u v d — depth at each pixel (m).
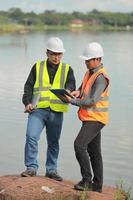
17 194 8.05
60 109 8.90
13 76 31.52
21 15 176.75
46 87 8.86
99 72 8.20
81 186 8.35
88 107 8.25
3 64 40.56
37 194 8.07
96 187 8.55
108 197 8.34
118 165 12.69
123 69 36.88
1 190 8.22
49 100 8.85
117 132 16.02
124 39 98.56
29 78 8.95
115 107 20.44
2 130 16.00
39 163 12.41
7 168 12.24
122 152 13.79
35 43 78.81
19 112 18.94
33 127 8.78
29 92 8.91
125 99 22.56
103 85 8.16
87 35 123.94
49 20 196.88
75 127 16.30
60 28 198.75
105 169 12.34
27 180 8.50
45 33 139.50
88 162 8.27
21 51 58.28
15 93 24.06
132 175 11.98
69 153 13.48
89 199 8.12
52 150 9.09
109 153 13.66
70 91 8.80
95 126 8.22
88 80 8.27
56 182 8.72
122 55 51.84
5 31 146.25
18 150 13.77
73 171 12.10
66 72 8.90
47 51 8.83
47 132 9.04
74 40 91.38
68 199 8.01
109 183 11.38
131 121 17.66
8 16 170.50
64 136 15.18
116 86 27.08
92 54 8.16
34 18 189.12
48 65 8.91
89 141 8.23
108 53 55.06
